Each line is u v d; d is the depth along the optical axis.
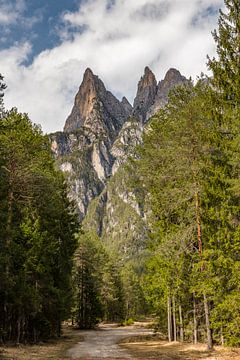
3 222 21.41
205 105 17.61
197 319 23.33
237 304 14.71
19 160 22.25
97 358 17.84
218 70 16.91
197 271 19.14
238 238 15.48
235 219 16.66
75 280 57.09
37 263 24.62
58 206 28.36
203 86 19.45
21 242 24.20
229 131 16.80
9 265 21.67
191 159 19.59
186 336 27.69
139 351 21.50
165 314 31.59
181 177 20.47
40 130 28.14
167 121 22.78
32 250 23.91
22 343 24.98
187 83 21.75
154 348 23.06
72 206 35.62
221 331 18.11
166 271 21.97
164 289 22.98
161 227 24.09
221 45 16.84
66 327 60.19
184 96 21.66
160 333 36.97
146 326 65.19
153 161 23.03
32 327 29.16
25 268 23.34
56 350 22.28
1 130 22.12
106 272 79.19
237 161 15.87
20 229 24.11
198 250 19.84
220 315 16.41
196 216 19.77
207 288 16.91
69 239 34.41
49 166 30.52
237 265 15.22
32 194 23.22
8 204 22.28
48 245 26.30
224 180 16.08
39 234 24.73
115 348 24.30
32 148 25.09
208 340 19.12
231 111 16.53
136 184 25.97
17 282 22.55
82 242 57.94
